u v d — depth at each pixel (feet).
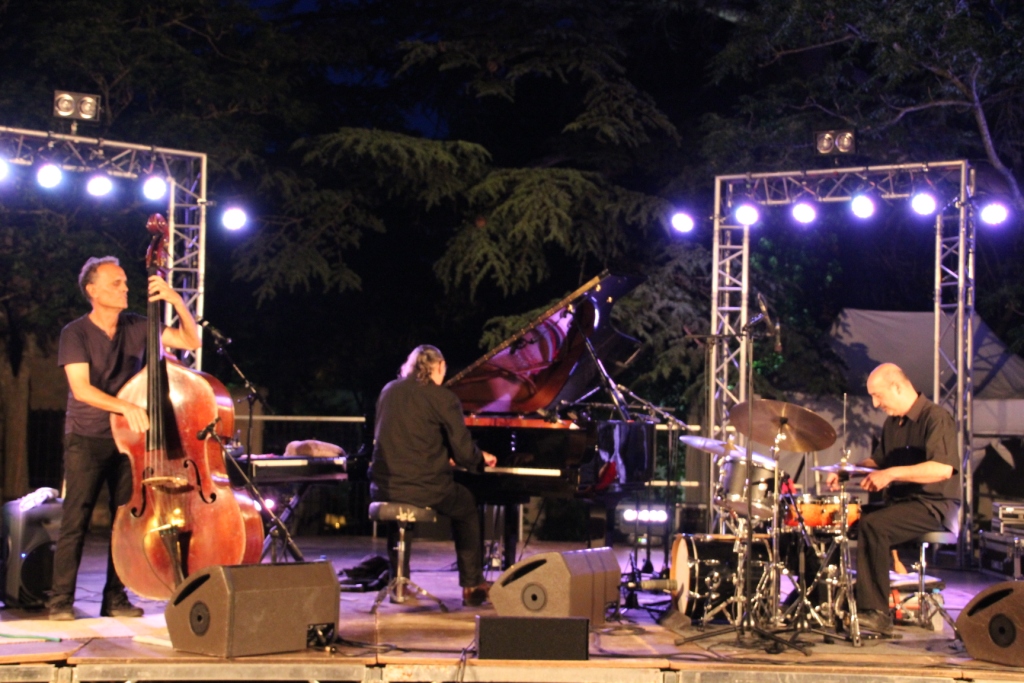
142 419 16.96
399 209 54.60
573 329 22.68
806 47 48.11
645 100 51.65
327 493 42.63
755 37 48.03
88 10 43.88
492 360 22.57
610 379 21.99
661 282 48.08
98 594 21.54
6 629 17.20
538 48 49.75
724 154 48.29
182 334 18.93
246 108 49.21
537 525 40.47
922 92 49.37
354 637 17.21
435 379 20.51
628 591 22.03
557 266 53.21
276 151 53.16
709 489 32.71
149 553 17.10
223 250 51.57
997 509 29.63
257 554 17.56
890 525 18.66
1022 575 27.91
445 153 47.42
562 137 53.21
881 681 15.47
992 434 38.40
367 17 55.88
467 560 20.72
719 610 18.72
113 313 18.37
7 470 44.47
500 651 15.47
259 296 51.08
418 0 55.21
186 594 15.62
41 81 43.19
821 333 45.91
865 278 52.44
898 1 44.27
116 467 18.63
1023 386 39.86
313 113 51.65
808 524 18.86
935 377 34.60
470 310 54.90
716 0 52.03
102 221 44.16
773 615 18.51
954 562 33.71
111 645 15.96
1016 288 48.26
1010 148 50.03
